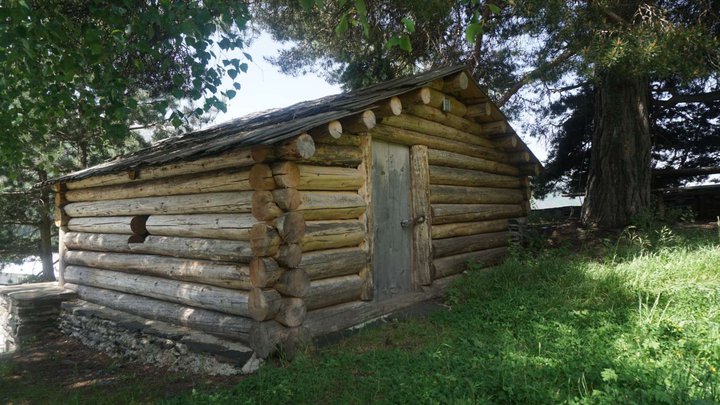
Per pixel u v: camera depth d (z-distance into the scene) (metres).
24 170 14.73
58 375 5.96
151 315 6.51
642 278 6.30
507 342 4.73
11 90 5.81
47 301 8.11
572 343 4.50
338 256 5.66
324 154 5.50
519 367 3.91
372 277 6.17
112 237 7.53
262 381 4.33
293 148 4.73
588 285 6.25
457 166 8.32
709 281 6.24
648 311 5.19
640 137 11.42
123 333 6.61
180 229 6.04
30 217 17.00
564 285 6.58
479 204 8.88
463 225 8.27
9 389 5.42
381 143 6.74
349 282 5.84
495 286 6.88
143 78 10.28
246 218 5.23
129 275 7.13
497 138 9.44
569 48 10.85
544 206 21.16
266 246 4.80
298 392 4.08
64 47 5.23
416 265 7.20
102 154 15.78
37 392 5.21
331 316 5.51
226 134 7.00
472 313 5.98
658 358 3.94
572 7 10.59
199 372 5.31
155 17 5.18
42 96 5.88
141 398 4.71
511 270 7.29
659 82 14.31
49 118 6.78
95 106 5.95
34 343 7.66
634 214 11.17
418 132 7.37
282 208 4.93
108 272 7.61
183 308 6.02
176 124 6.02
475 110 8.41
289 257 4.89
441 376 3.90
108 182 7.58
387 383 4.05
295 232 4.95
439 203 7.72
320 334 5.30
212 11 5.98
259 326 4.86
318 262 5.37
